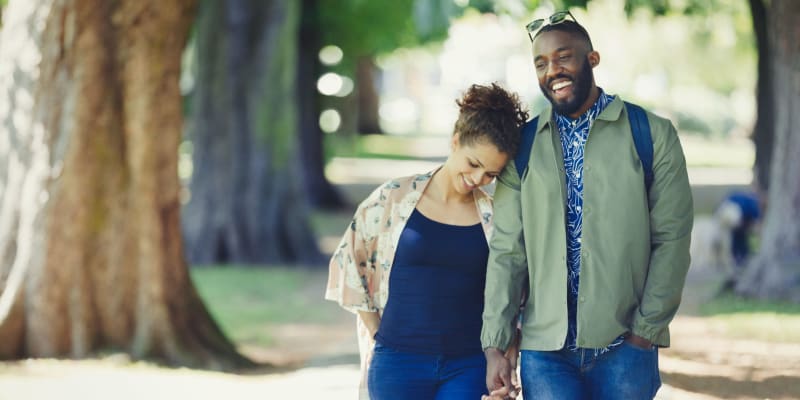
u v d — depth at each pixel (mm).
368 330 3914
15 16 8734
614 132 3629
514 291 3711
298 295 14055
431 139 54938
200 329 9156
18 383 7512
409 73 74062
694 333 9344
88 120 8531
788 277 10773
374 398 3771
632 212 3592
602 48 37906
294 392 7082
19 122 8586
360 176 31844
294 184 17125
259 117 16859
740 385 6961
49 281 8484
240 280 15172
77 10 8445
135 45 8617
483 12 8477
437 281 3715
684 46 37875
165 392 7289
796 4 10469
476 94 3691
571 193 3676
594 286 3602
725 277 14016
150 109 8711
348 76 23234
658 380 3754
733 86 43188
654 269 3654
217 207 16859
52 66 8516
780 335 8953
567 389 3645
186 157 29375
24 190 8547
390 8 21297
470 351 3732
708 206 22734
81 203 8555
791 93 10742
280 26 16844
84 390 7309
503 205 3725
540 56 3678
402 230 3762
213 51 16906
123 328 8750
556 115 3740
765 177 14781
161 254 8891
